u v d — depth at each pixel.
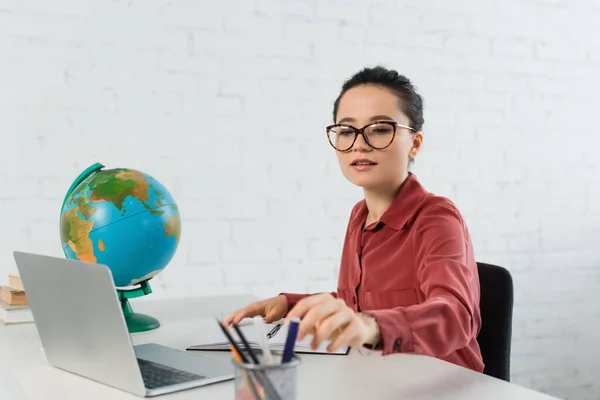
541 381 2.54
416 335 0.87
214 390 0.89
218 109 2.14
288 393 0.69
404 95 1.29
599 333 2.61
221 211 2.15
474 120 2.42
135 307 1.52
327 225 2.27
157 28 2.07
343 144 1.28
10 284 1.40
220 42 2.13
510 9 2.45
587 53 2.57
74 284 0.88
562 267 2.56
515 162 2.48
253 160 2.18
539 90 2.50
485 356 1.32
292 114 2.21
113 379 0.90
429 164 2.36
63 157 2.00
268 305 1.27
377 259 1.31
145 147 2.07
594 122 2.59
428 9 2.34
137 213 1.24
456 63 2.38
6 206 1.95
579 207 2.58
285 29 2.20
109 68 2.03
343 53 2.26
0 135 1.94
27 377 0.96
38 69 1.97
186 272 2.12
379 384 0.92
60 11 1.98
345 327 0.78
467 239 1.21
